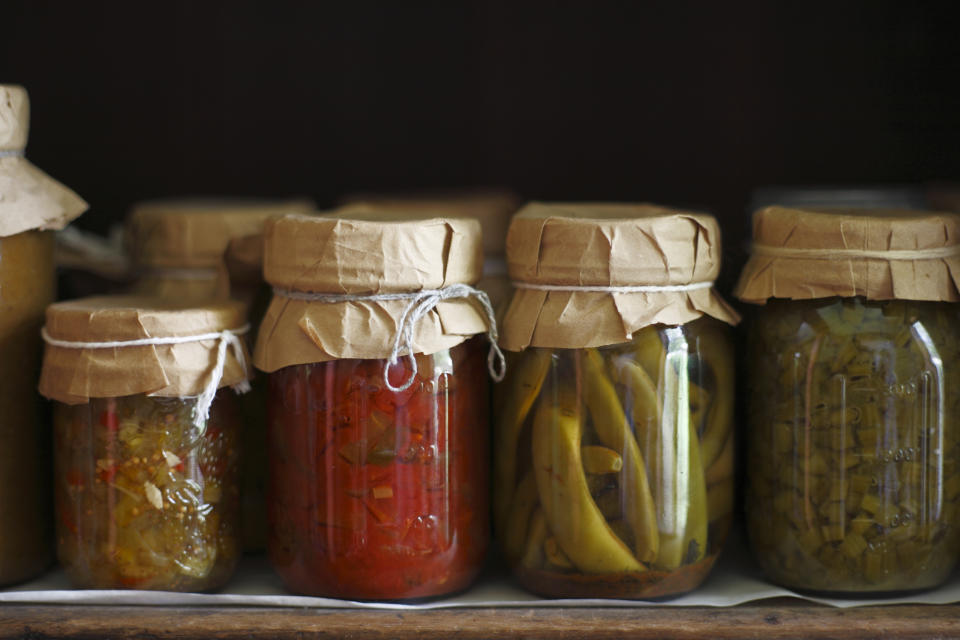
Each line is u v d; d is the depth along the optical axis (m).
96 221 1.26
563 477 0.77
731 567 0.87
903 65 1.11
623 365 0.76
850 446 0.76
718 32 1.21
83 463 0.78
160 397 0.77
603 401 0.76
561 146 1.25
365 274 0.74
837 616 0.75
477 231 0.80
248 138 1.26
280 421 0.79
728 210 1.23
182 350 0.77
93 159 1.25
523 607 0.77
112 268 1.04
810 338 0.77
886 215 0.79
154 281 0.95
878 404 0.76
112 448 0.77
